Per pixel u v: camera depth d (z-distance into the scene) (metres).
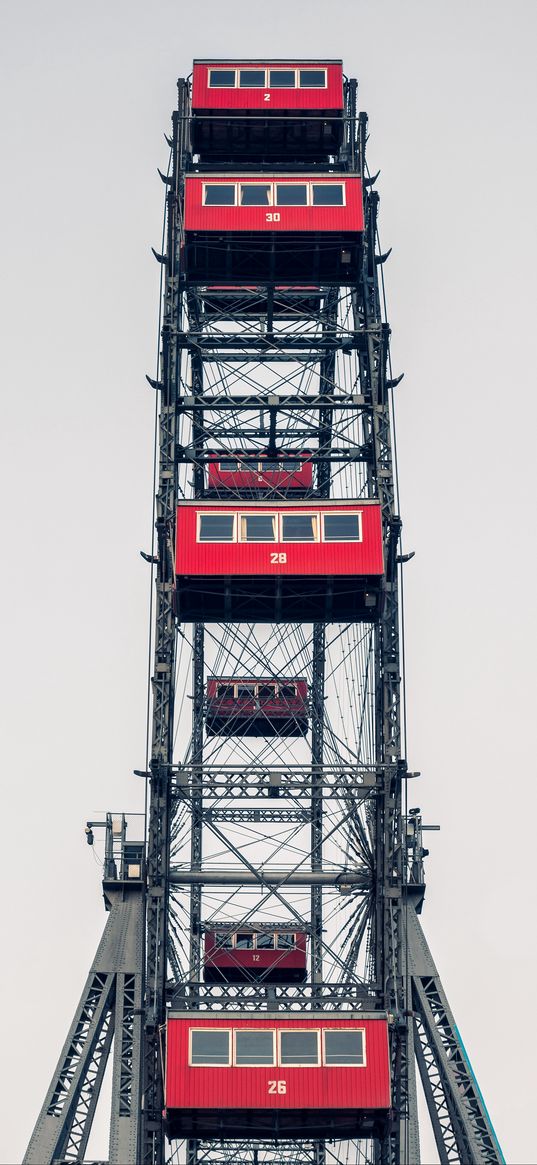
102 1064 131.00
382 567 132.62
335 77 151.00
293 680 151.38
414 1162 125.12
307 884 134.50
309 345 143.88
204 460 139.88
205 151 152.00
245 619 136.38
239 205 142.00
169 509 136.25
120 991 133.25
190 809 133.50
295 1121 125.69
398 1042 125.94
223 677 153.38
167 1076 123.88
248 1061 124.38
